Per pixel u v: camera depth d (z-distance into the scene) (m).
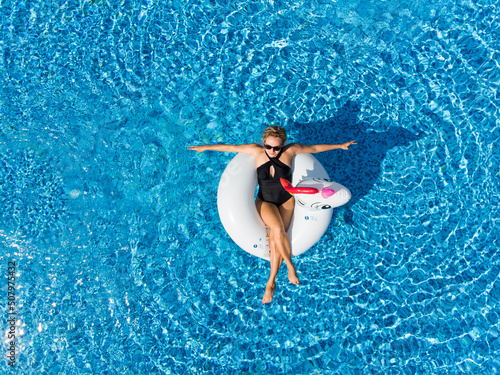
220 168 3.93
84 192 3.94
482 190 3.88
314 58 3.93
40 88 3.93
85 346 3.84
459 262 3.88
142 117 3.94
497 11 3.94
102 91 3.93
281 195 3.33
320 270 3.89
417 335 3.82
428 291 3.86
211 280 3.90
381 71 3.93
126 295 3.89
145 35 3.94
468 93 3.92
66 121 3.93
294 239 3.33
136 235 3.92
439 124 3.91
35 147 3.93
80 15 3.92
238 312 3.88
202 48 3.94
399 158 3.90
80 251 3.91
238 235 3.29
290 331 3.85
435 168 3.89
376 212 3.89
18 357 3.83
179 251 3.91
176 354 3.84
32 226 3.92
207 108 3.93
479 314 3.82
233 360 3.83
